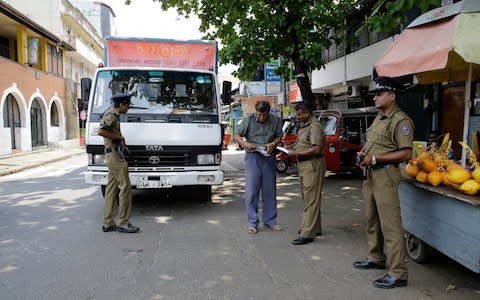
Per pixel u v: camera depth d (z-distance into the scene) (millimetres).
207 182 7148
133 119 6992
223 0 10281
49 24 28531
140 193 9039
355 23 15320
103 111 7094
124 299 3740
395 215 3977
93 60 36312
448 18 4145
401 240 3979
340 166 11023
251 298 3771
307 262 4727
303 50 10938
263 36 11500
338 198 8664
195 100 7375
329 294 3857
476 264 3420
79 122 30109
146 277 4258
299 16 10656
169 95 7344
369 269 4500
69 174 13352
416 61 4215
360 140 11203
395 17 5047
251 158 6012
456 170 3764
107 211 5992
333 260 4793
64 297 3771
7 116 20500
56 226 6328
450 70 5520
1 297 3766
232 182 11117
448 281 4145
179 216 7004
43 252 5059
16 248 5215
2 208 7703
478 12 3910
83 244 5387
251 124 6012
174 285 4055
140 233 5922
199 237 5727
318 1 10523
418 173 4262
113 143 5883
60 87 27516
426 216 4215
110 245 5340
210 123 7250
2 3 18219
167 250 5145
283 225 6418
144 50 7668
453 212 3732
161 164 7008
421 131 12453
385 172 3988
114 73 7367
